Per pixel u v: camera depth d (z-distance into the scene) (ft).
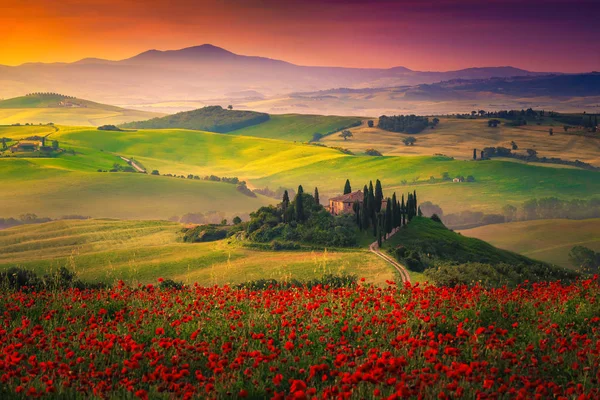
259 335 59.98
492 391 46.34
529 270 275.18
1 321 76.48
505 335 61.87
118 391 48.49
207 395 47.39
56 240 521.65
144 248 431.43
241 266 358.84
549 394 46.91
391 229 432.66
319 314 70.69
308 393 44.11
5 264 383.24
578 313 69.10
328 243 401.08
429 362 50.14
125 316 79.77
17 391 45.96
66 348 60.75
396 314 60.90
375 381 42.73
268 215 467.11
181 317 71.92
